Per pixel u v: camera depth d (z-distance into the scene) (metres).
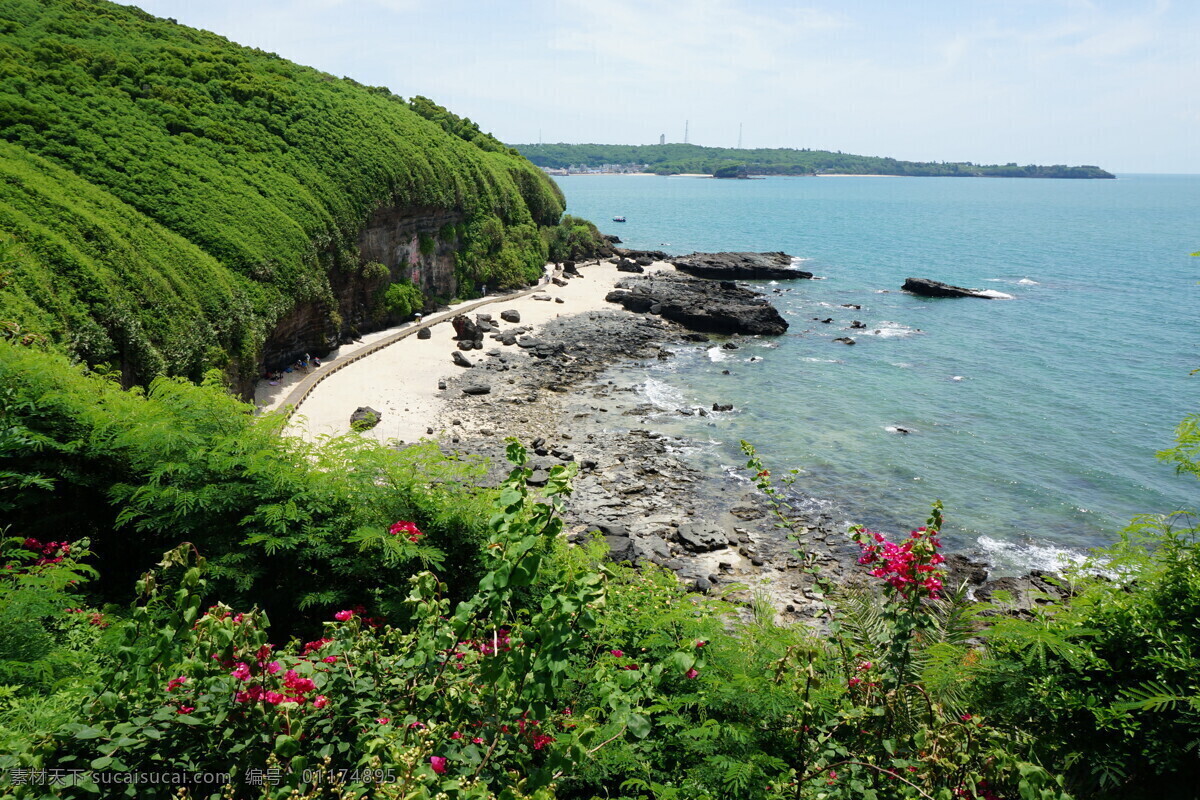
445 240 71.75
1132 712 6.46
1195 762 6.17
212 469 10.71
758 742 6.31
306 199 54.03
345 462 11.62
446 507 10.96
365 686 5.67
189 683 5.21
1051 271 109.94
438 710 5.48
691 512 31.84
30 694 6.73
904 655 6.64
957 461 38.53
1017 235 166.50
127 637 5.12
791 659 7.04
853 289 89.81
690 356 57.16
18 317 26.17
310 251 50.88
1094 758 6.46
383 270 59.72
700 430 41.69
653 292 75.00
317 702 5.40
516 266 81.31
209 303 39.38
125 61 59.03
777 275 96.75
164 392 12.85
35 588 7.97
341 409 41.09
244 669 5.25
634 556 26.97
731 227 172.12
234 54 75.25
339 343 54.16
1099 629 7.04
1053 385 52.12
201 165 50.12
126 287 33.97
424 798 4.09
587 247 101.19
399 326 62.31
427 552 9.95
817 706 6.09
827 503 33.31
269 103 63.53
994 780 5.51
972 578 26.86
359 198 59.59
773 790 5.79
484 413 42.22
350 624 6.49
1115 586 7.71
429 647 5.72
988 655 7.73
